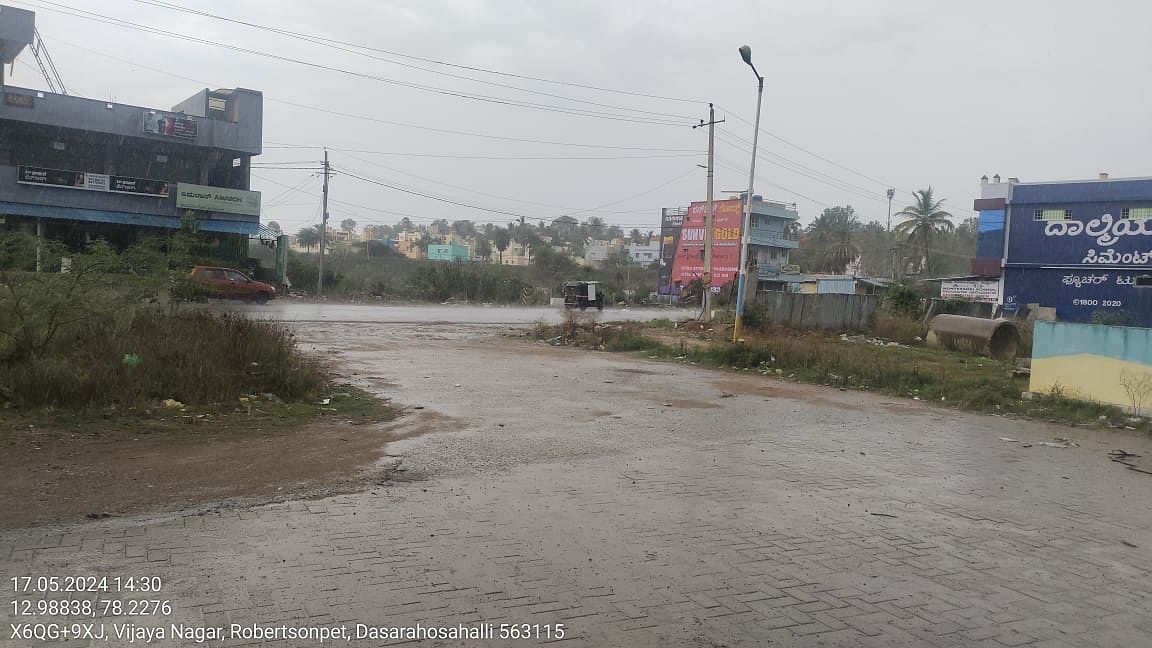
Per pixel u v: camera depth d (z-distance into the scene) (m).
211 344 11.11
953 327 25.94
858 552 5.46
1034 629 4.24
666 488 7.06
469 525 5.70
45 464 6.74
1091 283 38.75
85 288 10.05
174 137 41.22
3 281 9.32
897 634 4.10
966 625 4.26
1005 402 13.80
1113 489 7.92
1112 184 37.94
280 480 6.75
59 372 8.83
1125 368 13.08
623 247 119.62
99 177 38.81
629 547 5.34
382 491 6.55
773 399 13.78
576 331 25.19
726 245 71.44
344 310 35.34
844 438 10.23
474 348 20.89
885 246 99.44
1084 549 5.77
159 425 8.48
